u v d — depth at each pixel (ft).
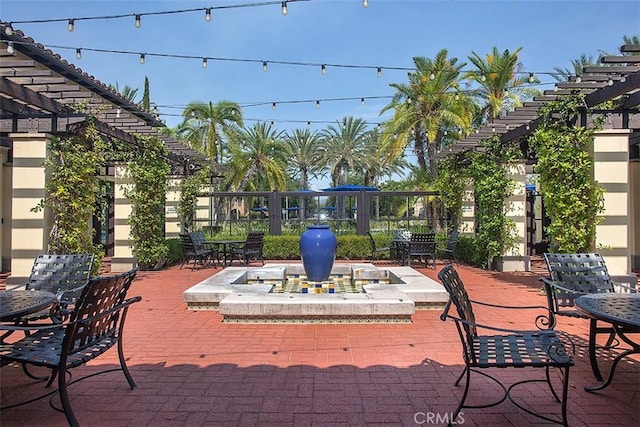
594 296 11.19
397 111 59.16
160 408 9.71
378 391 10.60
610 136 22.53
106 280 9.37
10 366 12.48
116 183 34.14
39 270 15.14
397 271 25.04
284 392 10.54
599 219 22.31
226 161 76.33
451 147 37.35
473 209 39.52
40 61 26.91
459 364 12.45
